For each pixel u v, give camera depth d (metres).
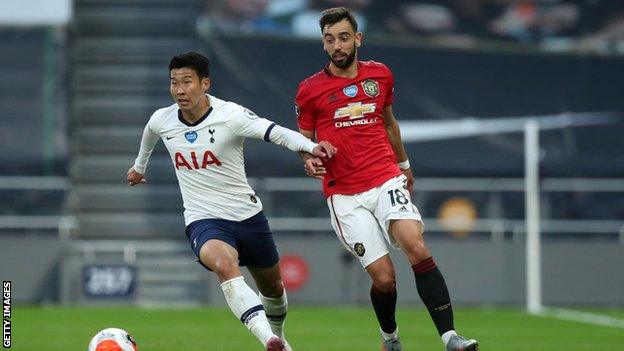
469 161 69.38
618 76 70.56
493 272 67.44
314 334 48.22
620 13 70.75
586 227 68.69
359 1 70.12
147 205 69.88
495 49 70.38
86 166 70.56
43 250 66.12
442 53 70.25
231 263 29.23
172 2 73.94
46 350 40.00
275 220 67.56
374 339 45.84
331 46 31.11
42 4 68.94
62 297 66.12
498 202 68.69
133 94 72.56
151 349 40.25
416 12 70.31
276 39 69.75
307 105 31.88
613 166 69.69
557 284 67.75
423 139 69.56
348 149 31.56
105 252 67.06
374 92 31.67
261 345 42.16
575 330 51.34
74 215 69.06
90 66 72.69
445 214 68.56
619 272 67.62
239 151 30.45
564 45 70.62
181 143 30.28
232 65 69.50
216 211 30.50
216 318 56.50
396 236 30.94
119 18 73.44
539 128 69.88
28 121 68.06
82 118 71.81
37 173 67.62
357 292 66.56
